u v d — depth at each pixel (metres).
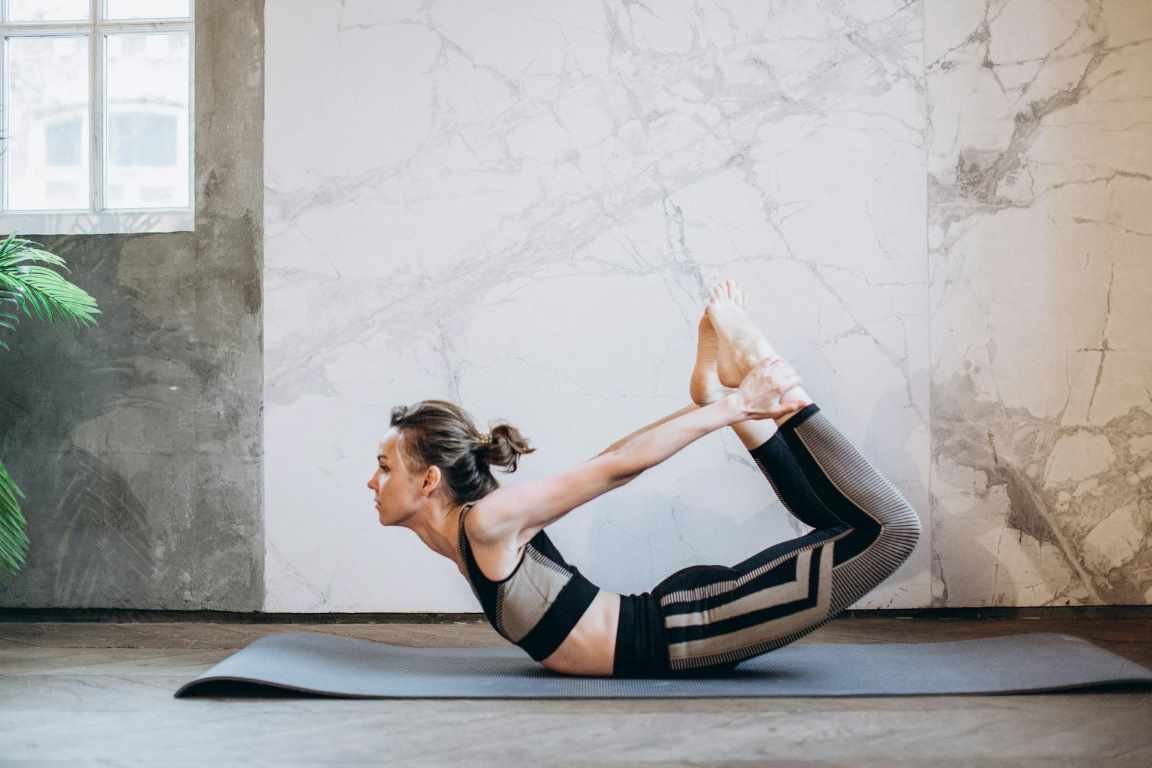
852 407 3.33
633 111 3.38
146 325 3.46
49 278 3.09
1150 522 3.28
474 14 3.41
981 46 3.33
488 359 3.39
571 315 3.38
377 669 2.54
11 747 1.96
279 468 3.41
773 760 1.84
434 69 3.42
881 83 3.35
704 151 3.37
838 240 3.35
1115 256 3.31
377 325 3.41
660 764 1.82
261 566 3.40
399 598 3.37
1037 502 3.30
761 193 3.36
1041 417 3.31
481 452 2.44
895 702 2.22
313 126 3.43
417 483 2.40
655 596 2.46
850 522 2.35
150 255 3.46
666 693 2.28
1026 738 1.95
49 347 3.47
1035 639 2.77
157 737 2.02
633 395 3.36
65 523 3.45
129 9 3.62
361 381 3.40
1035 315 3.32
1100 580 3.29
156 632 3.23
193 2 3.53
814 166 3.35
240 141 3.45
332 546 3.39
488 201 3.40
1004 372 3.32
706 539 3.33
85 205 3.64
